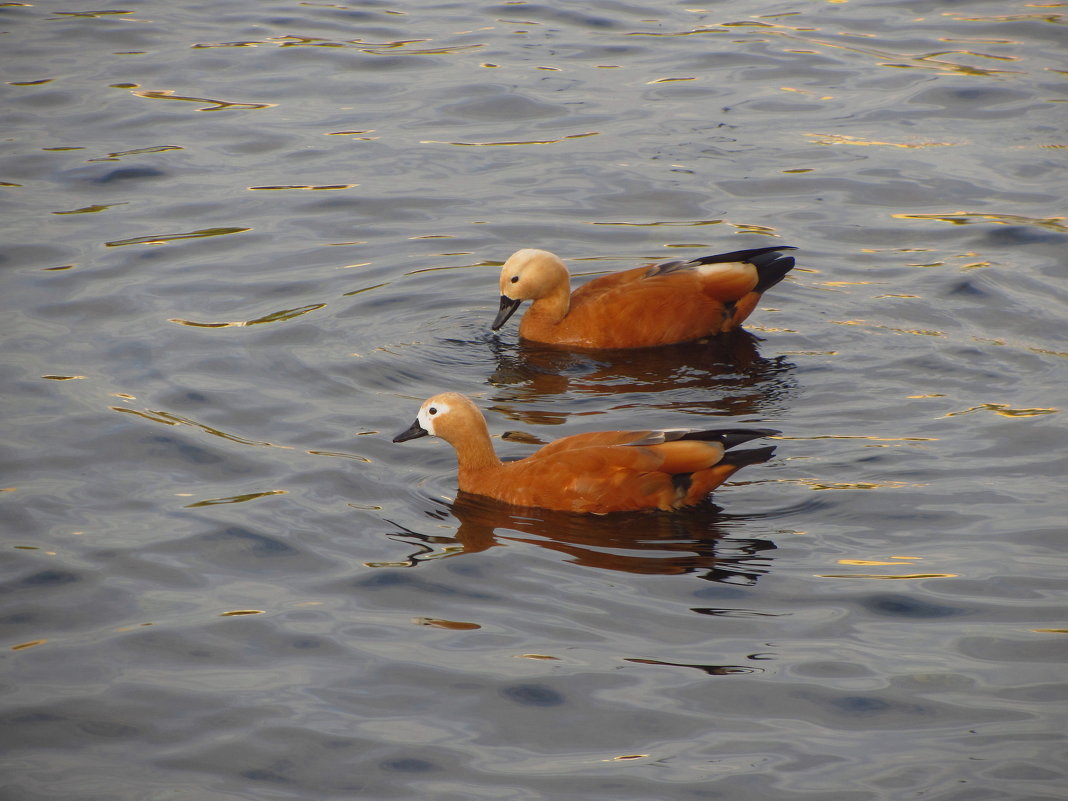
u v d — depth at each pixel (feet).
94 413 44.19
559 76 77.66
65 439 42.42
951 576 34.50
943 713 29.37
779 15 88.02
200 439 42.65
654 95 74.95
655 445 38.40
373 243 59.62
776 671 30.94
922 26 84.84
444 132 70.85
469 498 39.65
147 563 35.78
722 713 29.58
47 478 40.06
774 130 70.44
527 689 30.53
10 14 88.12
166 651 32.04
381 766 28.17
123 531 37.35
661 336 51.26
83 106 73.61
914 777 27.37
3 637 32.50
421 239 59.98
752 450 38.58
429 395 46.70
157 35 84.84
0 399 44.93
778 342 50.67
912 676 30.63
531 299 52.44
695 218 61.41
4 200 62.75
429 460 42.01
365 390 46.70
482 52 81.51
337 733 29.17
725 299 51.83
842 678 30.63
